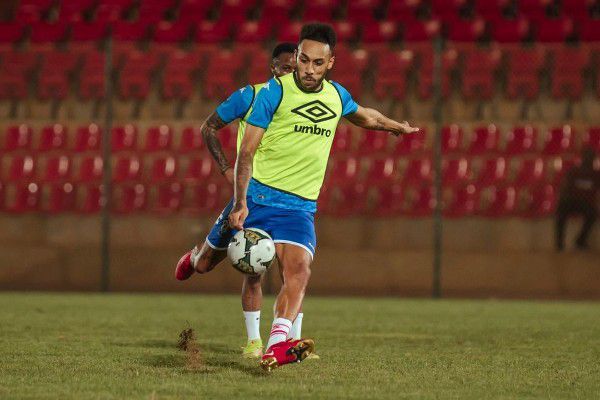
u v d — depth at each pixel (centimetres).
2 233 6116
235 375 1988
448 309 4400
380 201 6038
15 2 7431
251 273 1962
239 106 2155
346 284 5438
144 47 6775
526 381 1986
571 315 4103
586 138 5997
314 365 2217
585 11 6912
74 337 2908
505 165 6006
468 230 5831
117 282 5538
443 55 6462
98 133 6419
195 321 3578
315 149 2030
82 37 7175
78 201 6256
